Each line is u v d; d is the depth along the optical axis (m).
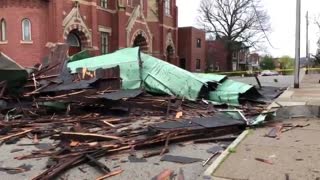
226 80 18.98
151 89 17.95
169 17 55.22
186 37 60.44
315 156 7.37
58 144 9.51
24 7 33.22
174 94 17.44
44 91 15.40
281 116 12.30
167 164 7.83
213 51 80.50
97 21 40.28
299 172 6.40
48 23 34.28
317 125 10.72
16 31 33.28
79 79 16.81
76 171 7.40
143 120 13.14
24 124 12.31
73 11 36.44
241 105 16.94
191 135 9.98
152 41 50.31
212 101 17.38
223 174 6.32
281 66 116.69
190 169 7.42
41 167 7.81
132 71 18.16
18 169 7.66
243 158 7.25
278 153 7.61
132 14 45.31
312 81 31.31
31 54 33.38
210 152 8.78
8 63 15.45
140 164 7.85
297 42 23.70
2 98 15.01
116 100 14.35
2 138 10.47
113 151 8.63
